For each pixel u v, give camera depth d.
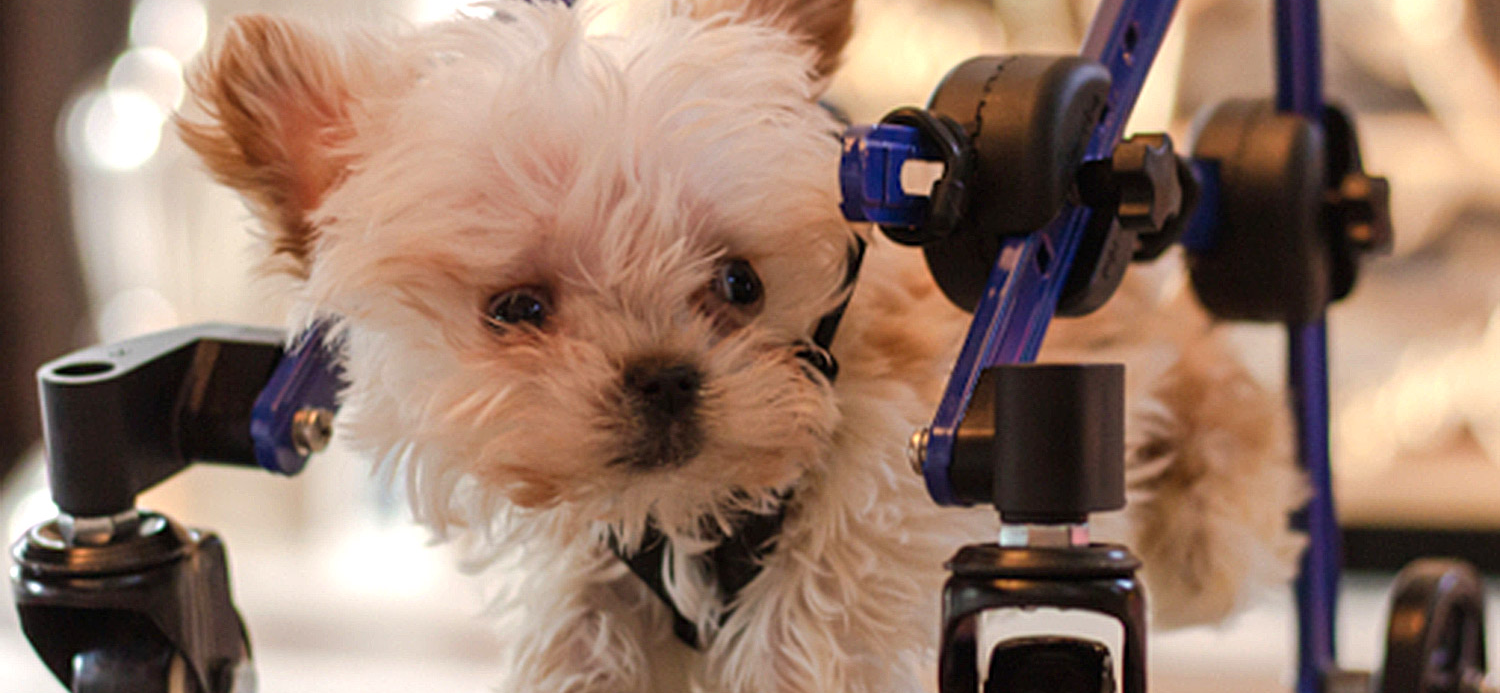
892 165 0.57
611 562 0.66
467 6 0.65
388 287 0.62
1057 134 0.58
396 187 0.61
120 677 0.63
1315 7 0.73
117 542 0.63
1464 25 1.44
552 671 0.66
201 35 1.45
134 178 1.50
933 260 0.60
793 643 0.63
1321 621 0.76
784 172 0.61
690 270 0.61
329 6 1.11
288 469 0.64
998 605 0.54
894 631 0.63
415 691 1.17
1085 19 1.40
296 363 0.64
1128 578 0.54
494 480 0.61
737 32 0.63
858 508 0.63
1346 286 0.73
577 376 0.60
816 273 0.62
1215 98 1.43
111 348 0.64
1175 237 0.64
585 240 0.60
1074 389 0.54
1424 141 1.48
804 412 0.61
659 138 0.60
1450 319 1.49
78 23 1.49
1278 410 0.76
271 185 0.64
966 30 1.41
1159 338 0.73
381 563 1.54
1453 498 1.50
